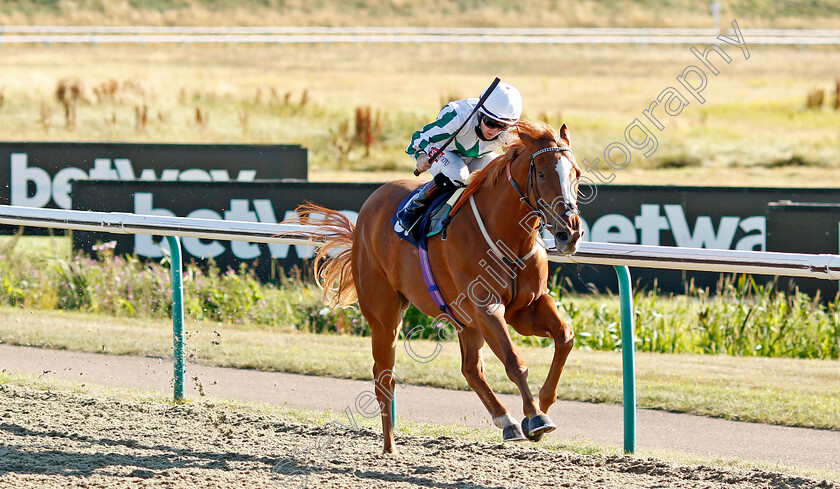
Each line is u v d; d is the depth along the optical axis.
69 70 39.12
